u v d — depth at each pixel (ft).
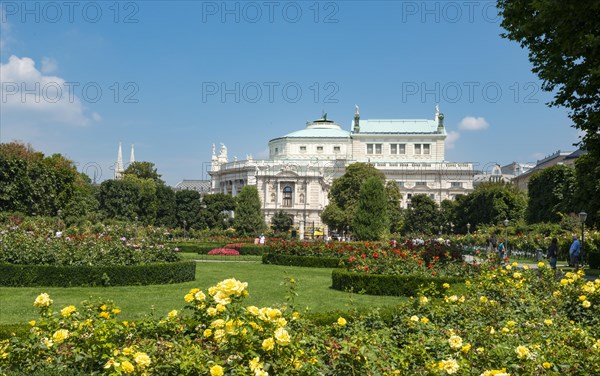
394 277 82.12
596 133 79.61
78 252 89.92
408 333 39.01
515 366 30.73
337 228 345.51
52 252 88.48
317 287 91.86
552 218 278.67
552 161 490.90
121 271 87.92
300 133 552.82
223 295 30.91
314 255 142.92
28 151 241.76
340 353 30.37
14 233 99.35
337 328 36.88
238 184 525.75
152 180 472.03
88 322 32.01
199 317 34.06
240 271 120.26
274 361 28.14
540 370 31.27
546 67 75.41
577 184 183.73
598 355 32.81
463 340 38.01
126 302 72.02
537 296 56.44
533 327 42.29
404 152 520.83
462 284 74.69
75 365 30.50
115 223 182.50
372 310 43.55
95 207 337.93
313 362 29.48
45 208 229.45
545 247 191.83
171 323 35.45
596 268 150.71
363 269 87.25
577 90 72.38
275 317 29.66
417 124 529.45
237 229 311.47
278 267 134.62
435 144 517.55
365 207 242.99
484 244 251.80
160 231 130.41
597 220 181.27
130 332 33.94
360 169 349.61
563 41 63.67
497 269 64.08
